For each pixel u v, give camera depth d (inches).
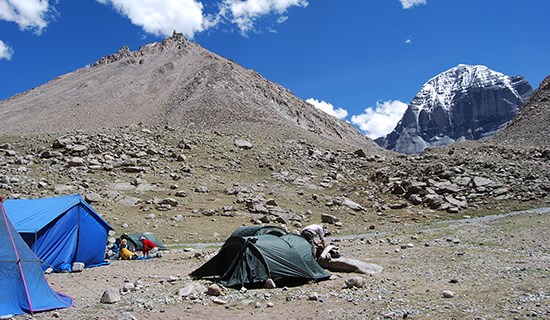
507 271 599.8
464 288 505.0
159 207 1333.7
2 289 453.1
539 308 394.3
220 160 1925.4
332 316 423.2
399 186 1700.3
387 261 750.5
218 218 1302.9
